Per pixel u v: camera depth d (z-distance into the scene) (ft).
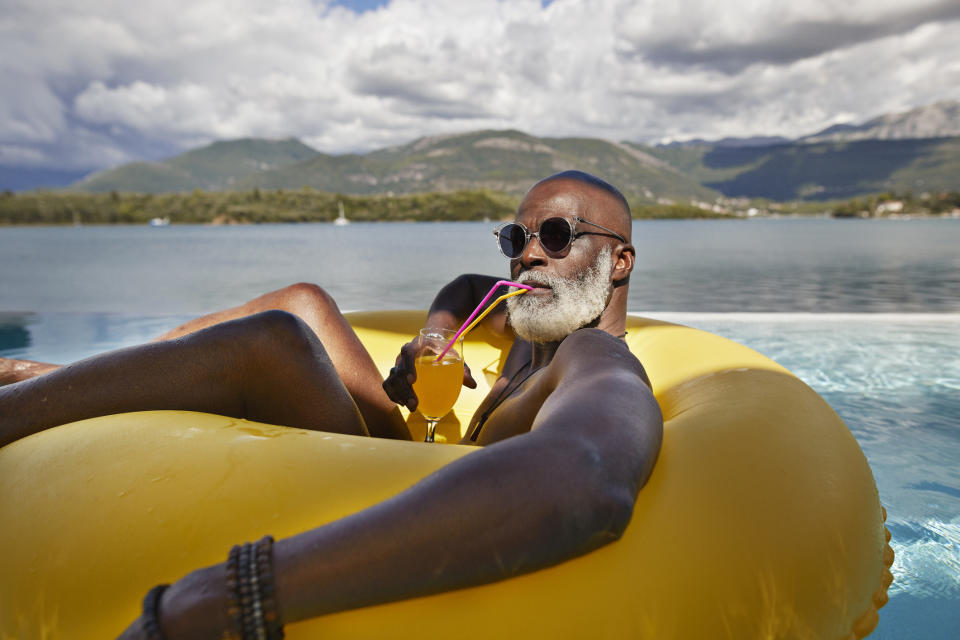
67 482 2.32
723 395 3.28
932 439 6.87
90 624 2.00
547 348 4.23
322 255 58.23
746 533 2.20
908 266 40.19
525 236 4.15
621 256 4.20
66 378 2.78
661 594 1.98
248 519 2.11
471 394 6.08
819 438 2.88
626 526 2.03
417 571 1.74
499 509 1.76
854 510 2.55
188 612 1.73
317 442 2.47
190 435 2.50
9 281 34.35
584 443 1.91
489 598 1.90
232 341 3.01
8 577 2.15
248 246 81.15
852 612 2.28
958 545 4.54
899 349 10.89
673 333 5.03
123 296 26.76
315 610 1.75
